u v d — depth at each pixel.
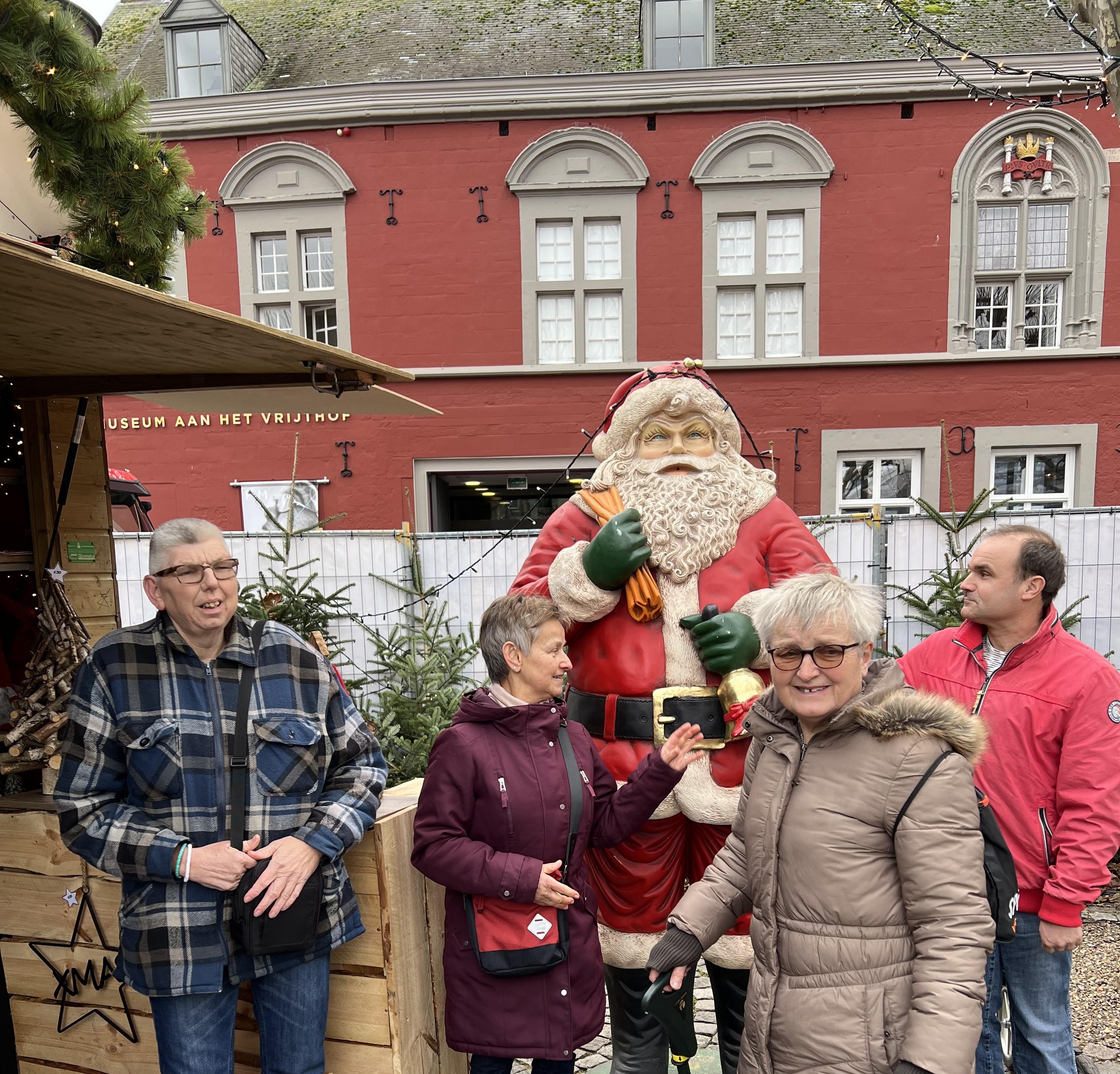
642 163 8.71
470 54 9.70
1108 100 4.07
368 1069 2.05
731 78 8.61
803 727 1.57
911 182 8.66
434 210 8.92
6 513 2.77
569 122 8.77
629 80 8.66
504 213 8.88
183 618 1.72
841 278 8.80
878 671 1.54
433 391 9.11
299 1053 1.81
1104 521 4.90
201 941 1.68
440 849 1.76
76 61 2.33
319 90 8.74
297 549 5.62
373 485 9.23
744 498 2.39
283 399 2.82
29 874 2.26
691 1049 1.87
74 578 2.69
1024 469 9.04
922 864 1.38
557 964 1.80
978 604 2.09
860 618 1.47
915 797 1.40
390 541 5.57
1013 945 2.04
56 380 2.55
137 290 1.53
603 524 2.38
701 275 8.87
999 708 2.03
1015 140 8.58
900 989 1.40
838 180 8.70
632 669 2.26
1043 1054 2.01
